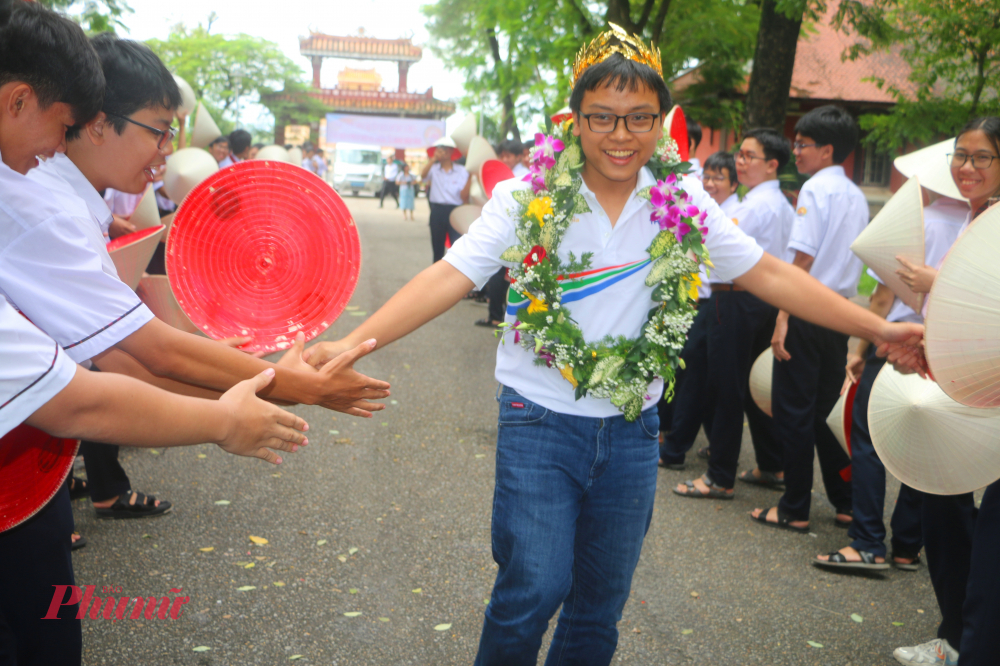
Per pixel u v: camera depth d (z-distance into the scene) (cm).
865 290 984
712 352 442
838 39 1861
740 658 284
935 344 196
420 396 612
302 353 197
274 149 845
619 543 206
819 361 399
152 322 162
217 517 378
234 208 197
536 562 191
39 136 141
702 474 492
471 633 288
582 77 195
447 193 1026
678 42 1234
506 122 1644
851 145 402
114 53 178
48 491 178
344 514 388
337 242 204
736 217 443
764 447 474
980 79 1159
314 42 5650
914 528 362
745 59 1244
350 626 288
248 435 157
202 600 301
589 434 200
